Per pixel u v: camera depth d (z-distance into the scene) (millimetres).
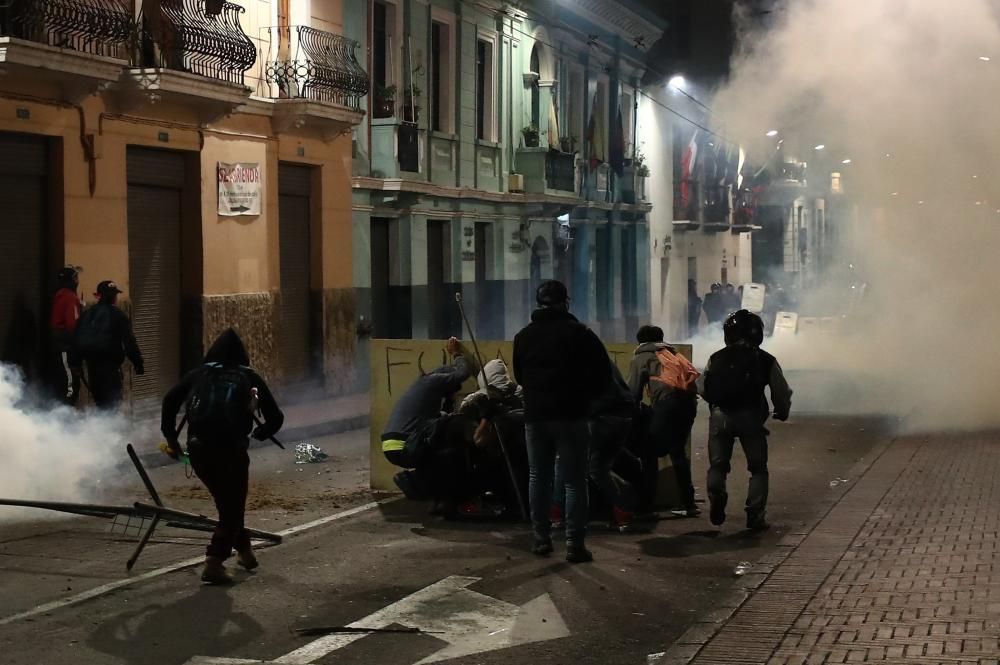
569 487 8852
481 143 29531
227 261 19719
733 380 9945
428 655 6574
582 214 36875
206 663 6367
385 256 25656
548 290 8984
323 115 21297
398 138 24922
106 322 14617
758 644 6332
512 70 31453
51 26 15117
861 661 5965
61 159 16047
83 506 8664
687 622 7324
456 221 28359
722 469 10008
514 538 9719
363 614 7398
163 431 8266
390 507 11078
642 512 10781
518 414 10312
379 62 24922
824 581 7785
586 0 35500
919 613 6883
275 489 12102
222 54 18438
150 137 17797
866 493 11422
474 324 29578
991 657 5969
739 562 8906
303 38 21297
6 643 6637
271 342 20781
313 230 22594
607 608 7609
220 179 19469
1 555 8828
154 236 18391
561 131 34688
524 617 7371
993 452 14320
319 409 20016
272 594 7820
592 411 9617
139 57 17266
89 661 6355
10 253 15430
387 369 11844
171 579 8164
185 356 19109
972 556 8453
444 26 27781
